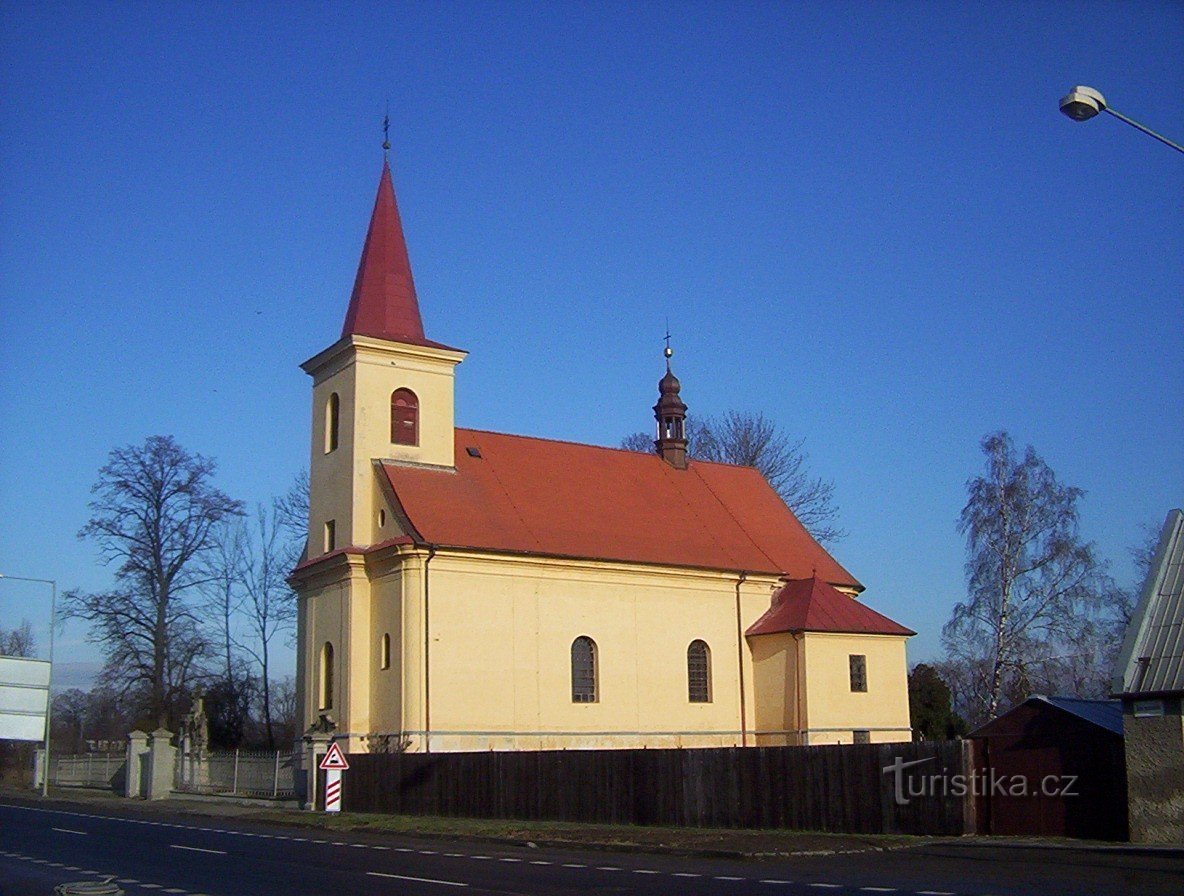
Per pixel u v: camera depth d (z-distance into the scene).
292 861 24.09
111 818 38.97
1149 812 23.59
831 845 25.52
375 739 42.44
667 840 27.16
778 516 55.91
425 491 44.50
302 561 47.81
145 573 61.09
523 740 42.94
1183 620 24.52
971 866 21.73
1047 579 53.91
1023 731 26.95
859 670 48.66
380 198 48.44
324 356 46.72
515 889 18.98
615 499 50.31
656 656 47.03
